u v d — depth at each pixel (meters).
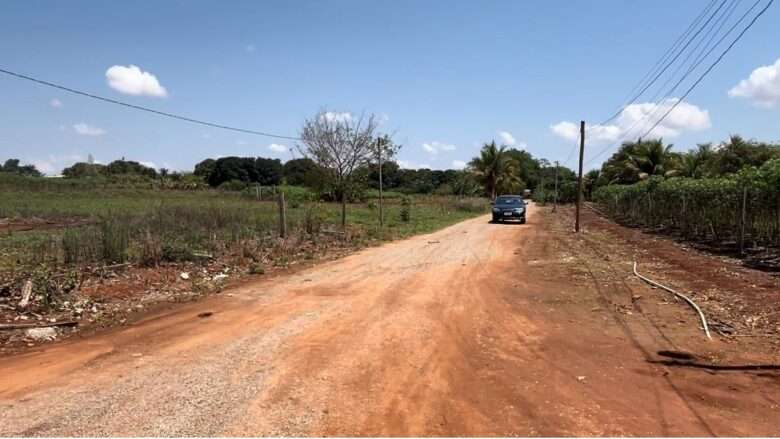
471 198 53.53
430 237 20.70
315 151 22.44
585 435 4.12
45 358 5.93
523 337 6.82
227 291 9.64
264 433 4.14
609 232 24.38
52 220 21.81
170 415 4.45
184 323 7.43
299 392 4.98
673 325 7.34
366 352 6.19
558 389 5.06
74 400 4.75
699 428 4.23
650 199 27.83
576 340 6.67
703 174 36.31
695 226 20.31
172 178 64.31
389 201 50.44
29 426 4.23
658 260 13.75
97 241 10.88
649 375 5.42
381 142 23.97
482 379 5.34
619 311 8.19
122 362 5.80
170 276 10.30
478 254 15.17
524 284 10.48
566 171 97.69
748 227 15.66
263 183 83.25
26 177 46.66
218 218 16.17
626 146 55.88
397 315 7.95
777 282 9.91
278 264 12.57
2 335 6.56
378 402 4.76
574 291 9.74
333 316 7.87
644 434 4.13
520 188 68.81
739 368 5.59
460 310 8.29
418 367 5.69
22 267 8.99
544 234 22.91
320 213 22.45
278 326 7.29
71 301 8.04
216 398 4.82
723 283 10.05
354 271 11.98
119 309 8.06
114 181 54.59
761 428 4.22
